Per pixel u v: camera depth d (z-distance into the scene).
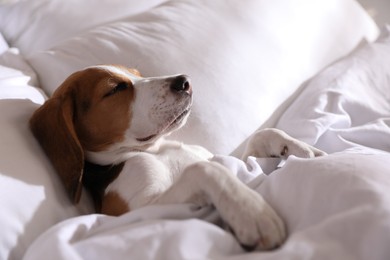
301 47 1.71
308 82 1.67
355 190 0.71
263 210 0.75
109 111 1.12
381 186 0.72
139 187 1.02
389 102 1.60
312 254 0.61
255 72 1.51
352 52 1.88
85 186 1.15
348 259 0.61
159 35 1.48
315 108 1.43
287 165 0.87
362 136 1.36
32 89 1.29
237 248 0.72
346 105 1.49
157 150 1.19
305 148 1.14
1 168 0.89
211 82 1.41
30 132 1.06
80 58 1.41
